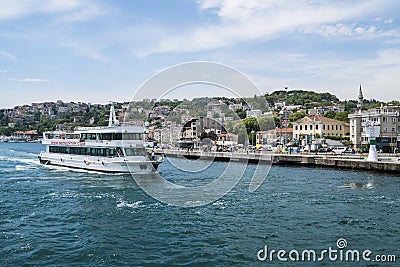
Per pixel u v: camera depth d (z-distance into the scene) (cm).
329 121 12275
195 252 2225
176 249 2277
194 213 3102
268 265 2039
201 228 2688
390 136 9862
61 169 6444
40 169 6512
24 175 5638
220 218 2950
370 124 10094
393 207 3303
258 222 2833
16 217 3008
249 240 2427
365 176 5506
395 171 5719
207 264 2056
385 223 2786
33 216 3036
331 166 6769
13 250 2250
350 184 4694
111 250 2258
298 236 2502
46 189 4297
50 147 7106
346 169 6462
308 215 3030
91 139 6019
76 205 3419
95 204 3450
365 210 3191
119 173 5472
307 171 6281
